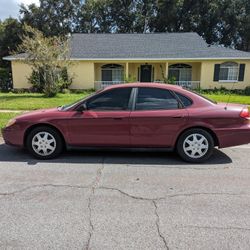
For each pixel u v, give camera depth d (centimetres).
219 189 426
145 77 2448
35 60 1723
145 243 289
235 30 3675
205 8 3575
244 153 624
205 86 2294
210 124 542
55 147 569
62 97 1697
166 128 545
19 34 3466
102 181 454
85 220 333
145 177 473
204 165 540
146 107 552
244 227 321
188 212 354
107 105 557
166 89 559
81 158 575
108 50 2347
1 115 1066
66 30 3775
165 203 378
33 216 342
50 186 431
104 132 552
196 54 2245
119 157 584
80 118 552
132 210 358
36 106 1296
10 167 519
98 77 2420
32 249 280
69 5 3784
